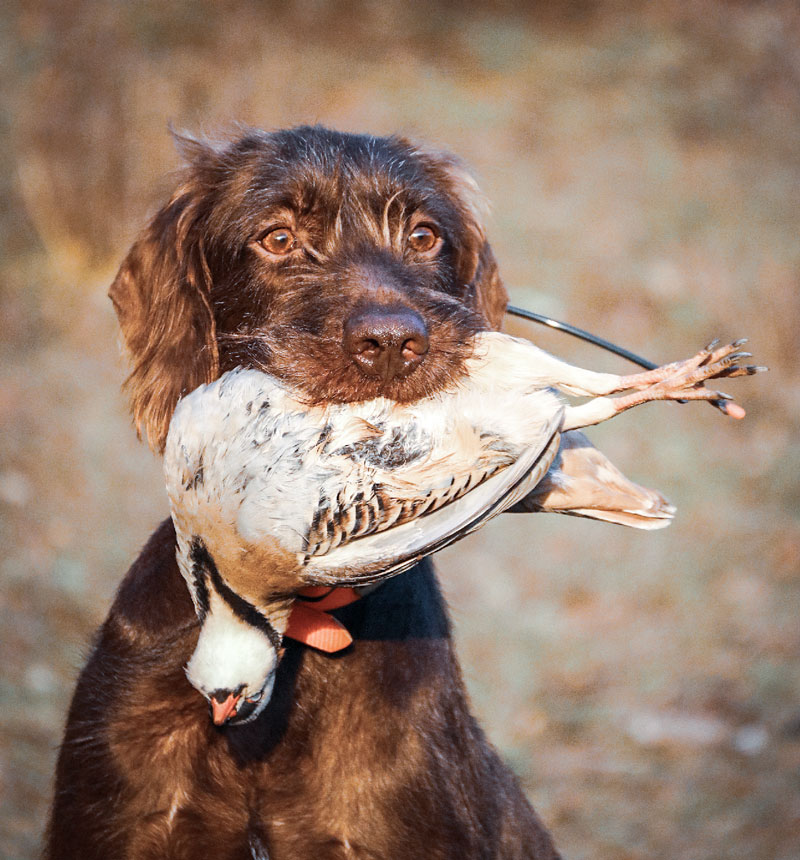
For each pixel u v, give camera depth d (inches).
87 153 1218.0
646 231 1381.6
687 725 749.3
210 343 435.5
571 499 366.3
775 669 797.9
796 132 1696.6
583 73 1804.9
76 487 913.5
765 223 1446.9
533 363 351.6
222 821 414.0
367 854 410.6
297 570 337.7
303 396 359.6
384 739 409.7
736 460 1058.1
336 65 1652.3
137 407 438.6
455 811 411.2
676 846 652.1
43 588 794.2
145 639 413.7
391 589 422.9
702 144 1652.3
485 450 338.0
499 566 899.4
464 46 1845.5
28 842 599.2
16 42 1250.6
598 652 811.4
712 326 1219.2
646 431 1081.4
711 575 900.0
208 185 448.1
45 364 1076.5
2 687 703.1
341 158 437.1
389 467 338.0
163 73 1300.4
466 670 780.0
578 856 641.0
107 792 409.4
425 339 358.9
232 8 1449.3
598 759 717.3
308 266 421.4
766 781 698.8
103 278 1198.9
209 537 339.3
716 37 1867.6
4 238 1230.9
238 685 343.9
